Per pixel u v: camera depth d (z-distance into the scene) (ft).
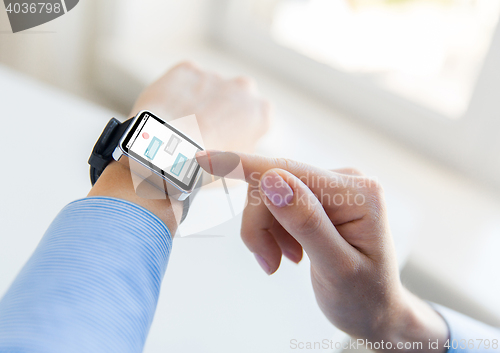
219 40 2.71
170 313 1.31
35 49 2.55
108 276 1.02
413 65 2.18
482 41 1.96
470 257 1.76
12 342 0.93
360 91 2.35
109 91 2.57
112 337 0.98
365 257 1.18
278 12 2.48
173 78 1.72
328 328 1.35
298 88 2.56
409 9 2.13
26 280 1.01
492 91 1.95
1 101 1.69
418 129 2.21
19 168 1.51
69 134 1.65
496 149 2.01
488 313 1.67
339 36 2.35
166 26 2.55
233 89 1.70
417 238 1.77
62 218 1.12
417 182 2.02
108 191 1.21
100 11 2.45
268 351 1.28
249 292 1.39
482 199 2.01
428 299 1.76
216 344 1.28
